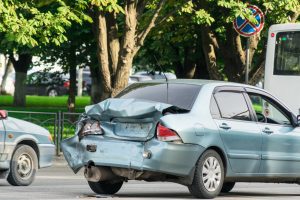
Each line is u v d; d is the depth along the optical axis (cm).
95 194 2123
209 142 2012
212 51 4775
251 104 2184
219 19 4766
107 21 3944
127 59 3859
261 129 2173
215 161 2030
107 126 2011
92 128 2027
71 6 3697
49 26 3616
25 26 3559
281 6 4275
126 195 2147
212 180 2023
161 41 5666
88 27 5309
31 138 2494
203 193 2005
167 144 1938
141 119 1961
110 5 3612
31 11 3612
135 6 3850
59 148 3878
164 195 2188
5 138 2416
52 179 2828
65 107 8481
